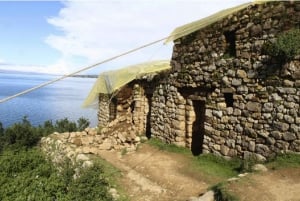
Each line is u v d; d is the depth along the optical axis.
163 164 9.84
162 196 7.68
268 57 7.84
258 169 7.03
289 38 7.25
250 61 8.35
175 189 7.93
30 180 10.84
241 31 8.62
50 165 12.26
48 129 20.27
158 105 12.51
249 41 8.38
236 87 8.77
